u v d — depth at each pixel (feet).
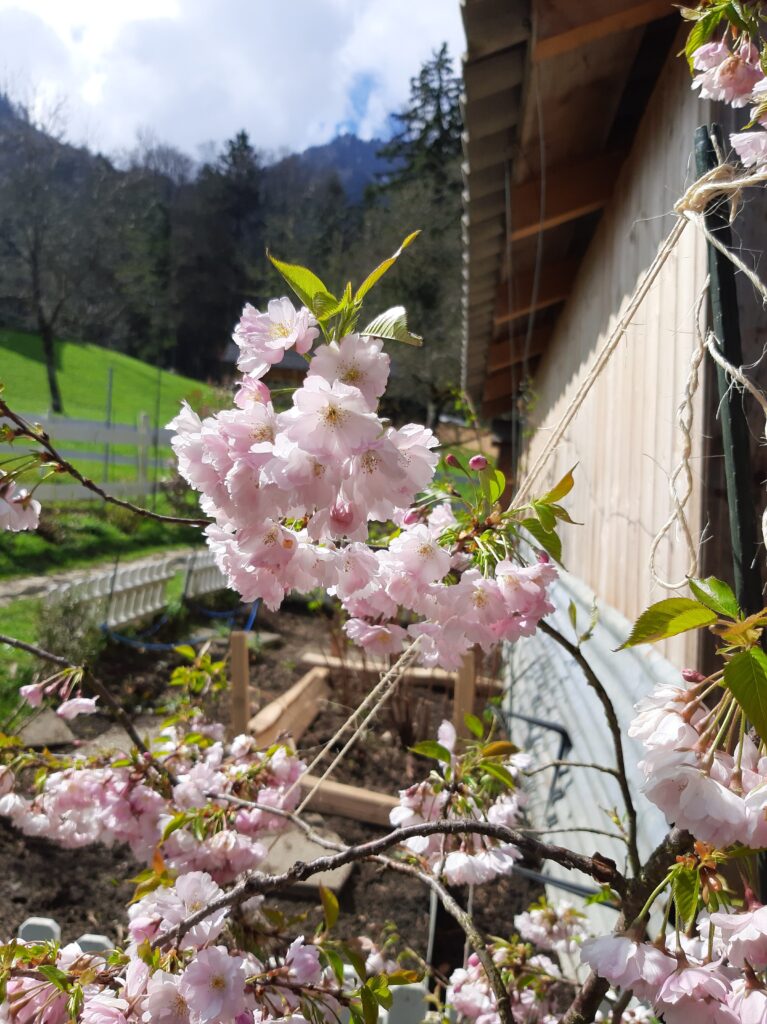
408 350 28.45
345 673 7.66
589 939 1.33
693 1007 1.22
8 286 40.04
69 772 2.95
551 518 1.64
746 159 1.73
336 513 1.21
